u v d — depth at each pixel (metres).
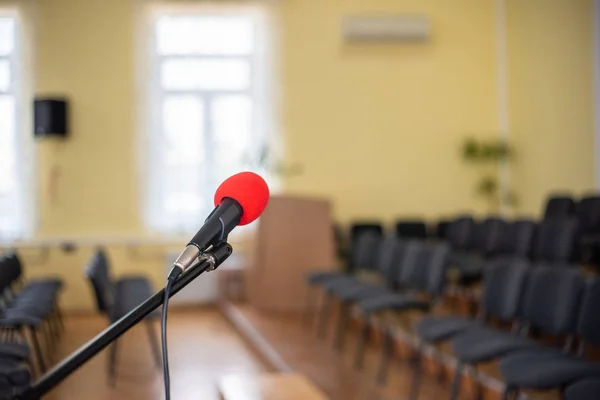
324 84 9.89
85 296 9.45
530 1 9.31
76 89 9.54
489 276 4.66
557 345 5.10
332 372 5.49
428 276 5.67
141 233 9.60
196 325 8.22
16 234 9.47
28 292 6.87
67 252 9.44
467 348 4.01
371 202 9.92
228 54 9.85
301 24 9.87
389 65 9.98
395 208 9.95
